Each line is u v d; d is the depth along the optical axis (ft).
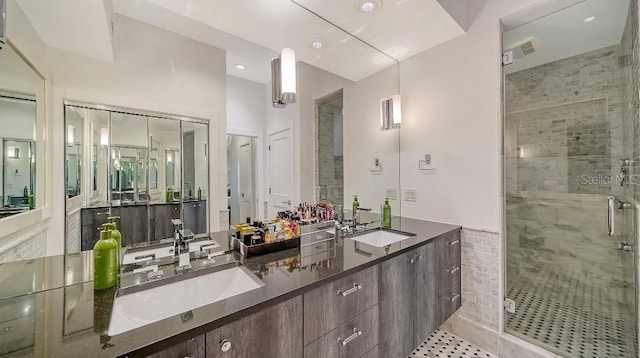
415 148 7.32
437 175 6.87
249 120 5.68
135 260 3.95
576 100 5.84
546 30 5.82
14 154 2.99
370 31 5.91
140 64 4.51
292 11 4.89
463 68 6.31
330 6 4.90
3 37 2.29
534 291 5.99
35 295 2.88
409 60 7.39
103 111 4.02
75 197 3.57
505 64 5.84
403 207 7.63
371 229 6.47
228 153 5.37
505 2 5.64
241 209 5.44
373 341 4.11
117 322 2.57
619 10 5.08
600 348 5.22
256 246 4.26
